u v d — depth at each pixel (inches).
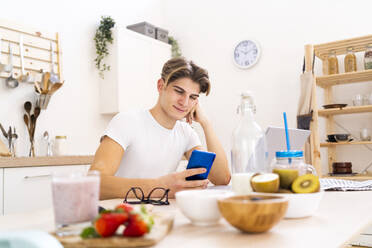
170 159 61.2
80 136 124.7
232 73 150.6
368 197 42.3
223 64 153.6
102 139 55.7
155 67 146.5
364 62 111.3
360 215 30.5
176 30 169.0
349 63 113.1
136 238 20.8
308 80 112.9
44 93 110.5
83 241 20.7
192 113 65.5
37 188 85.5
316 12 133.2
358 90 121.6
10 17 106.6
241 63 147.9
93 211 24.1
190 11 165.6
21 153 106.0
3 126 102.6
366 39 108.3
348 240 22.6
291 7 138.8
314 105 112.5
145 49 142.1
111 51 131.4
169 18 171.3
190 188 44.8
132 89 134.6
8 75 103.6
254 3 147.9
